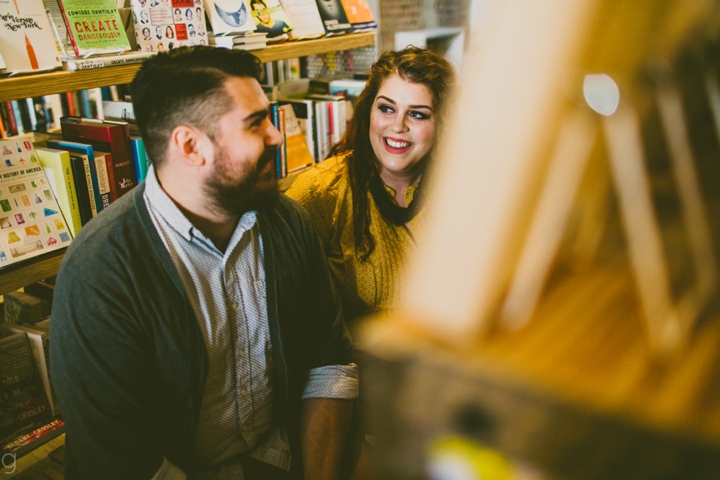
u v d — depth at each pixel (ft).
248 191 3.43
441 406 0.78
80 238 3.30
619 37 0.66
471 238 0.73
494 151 0.69
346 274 5.06
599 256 0.83
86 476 3.40
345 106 7.86
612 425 0.71
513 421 0.75
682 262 0.78
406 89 4.55
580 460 0.73
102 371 3.20
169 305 3.32
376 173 4.95
